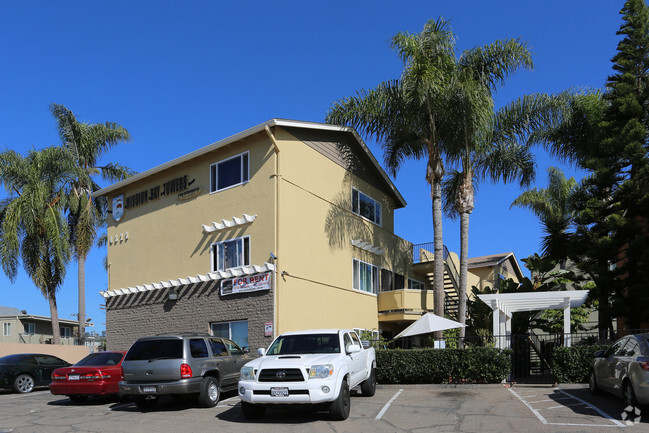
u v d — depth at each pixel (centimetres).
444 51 2075
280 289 1883
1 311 4747
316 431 963
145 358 1240
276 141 1984
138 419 1145
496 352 1611
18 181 2986
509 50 2109
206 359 1282
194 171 2248
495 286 3581
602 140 2003
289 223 1970
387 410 1166
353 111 2250
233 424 1049
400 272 2800
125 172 3416
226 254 2062
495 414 1103
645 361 980
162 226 2338
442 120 2172
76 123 3297
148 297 2300
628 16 2138
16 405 1448
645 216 1948
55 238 2859
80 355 2797
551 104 2209
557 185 3055
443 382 1641
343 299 2250
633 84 2067
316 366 1036
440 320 1828
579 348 1528
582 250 2003
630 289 1828
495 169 2364
